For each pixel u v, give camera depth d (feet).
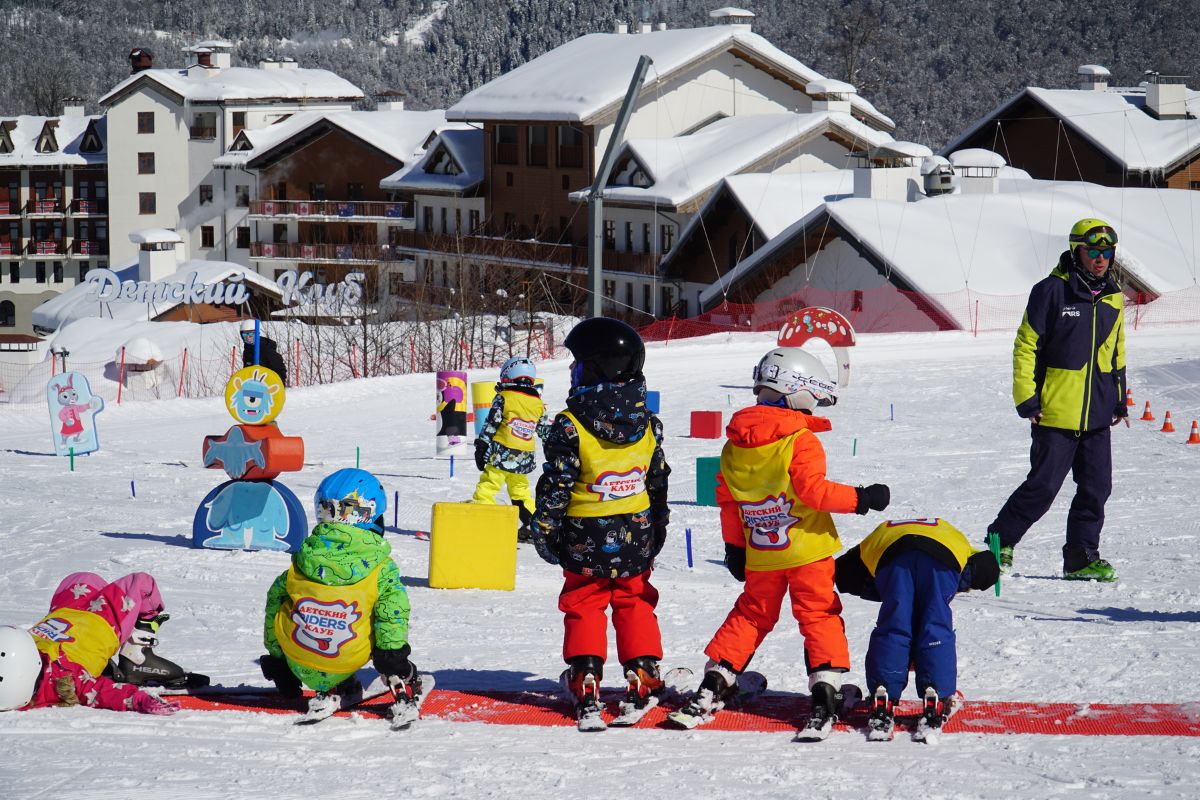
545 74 287.28
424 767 23.11
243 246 359.66
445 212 306.55
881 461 80.12
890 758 23.16
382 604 26.13
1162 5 651.25
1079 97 286.05
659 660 27.22
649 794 21.29
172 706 27.43
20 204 377.09
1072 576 44.78
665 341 166.81
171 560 52.47
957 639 34.14
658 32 296.30
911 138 592.60
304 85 369.71
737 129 259.60
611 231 258.16
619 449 26.27
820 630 25.43
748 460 25.55
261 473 55.31
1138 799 20.16
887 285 180.14
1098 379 43.55
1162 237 196.85
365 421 115.03
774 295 204.23
